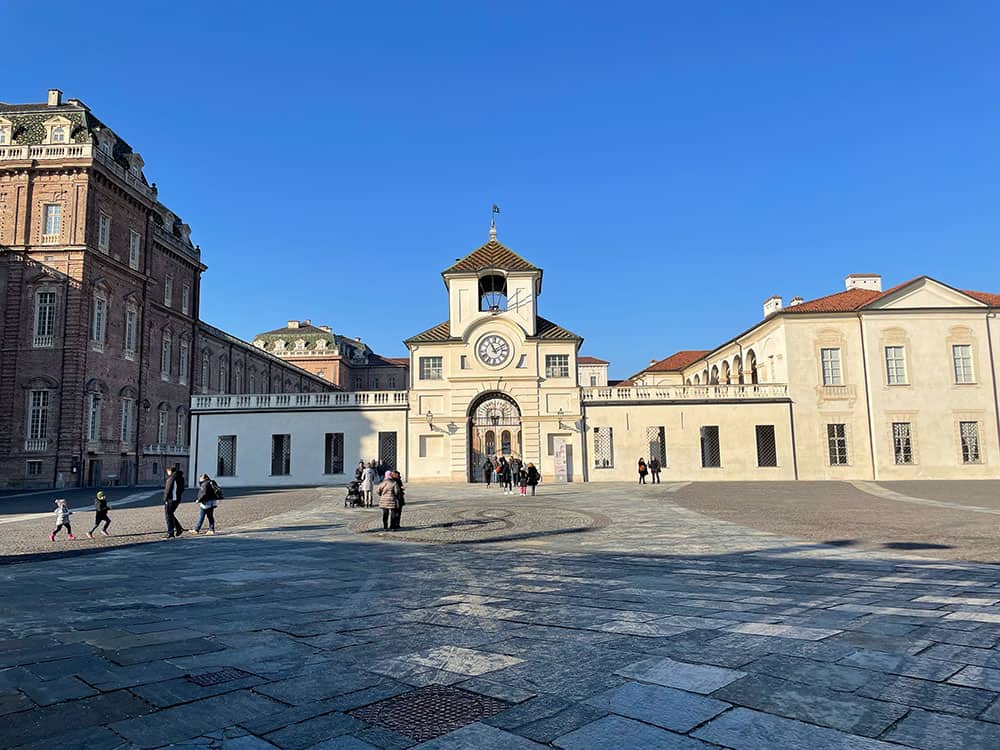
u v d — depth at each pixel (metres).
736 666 5.88
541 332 46.59
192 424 45.47
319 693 5.33
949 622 7.45
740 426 45.59
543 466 44.81
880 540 15.52
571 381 45.66
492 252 49.25
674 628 7.37
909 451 45.28
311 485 44.50
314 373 102.06
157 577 11.75
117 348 49.88
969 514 21.44
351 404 45.53
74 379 44.78
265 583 11.01
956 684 5.32
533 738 4.35
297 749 4.23
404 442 44.94
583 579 10.95
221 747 4.29
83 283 45.72
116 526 21.36
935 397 45.75
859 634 6.96
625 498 29.81
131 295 51.72
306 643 6.95
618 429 45.50
